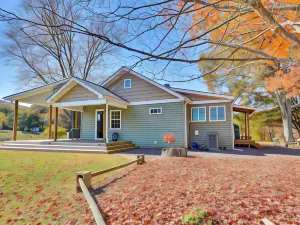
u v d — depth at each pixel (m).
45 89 12.27
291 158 7.37
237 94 10.05
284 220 2.42
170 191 3.64
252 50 2.47
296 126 19.80
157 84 11.59
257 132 20.89
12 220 2.75
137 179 4.55
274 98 17.02
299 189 3.53
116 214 2.81
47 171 5.41
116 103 10.99
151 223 2.50
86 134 13.17
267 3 2.56
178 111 11.12
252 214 2.59
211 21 3.09
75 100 10.66
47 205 3.21
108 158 7.62
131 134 12.03
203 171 5.16
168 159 7.16
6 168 5.75
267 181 4.11
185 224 2.40
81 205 3.17
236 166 5.79
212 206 2.87
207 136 10.95
